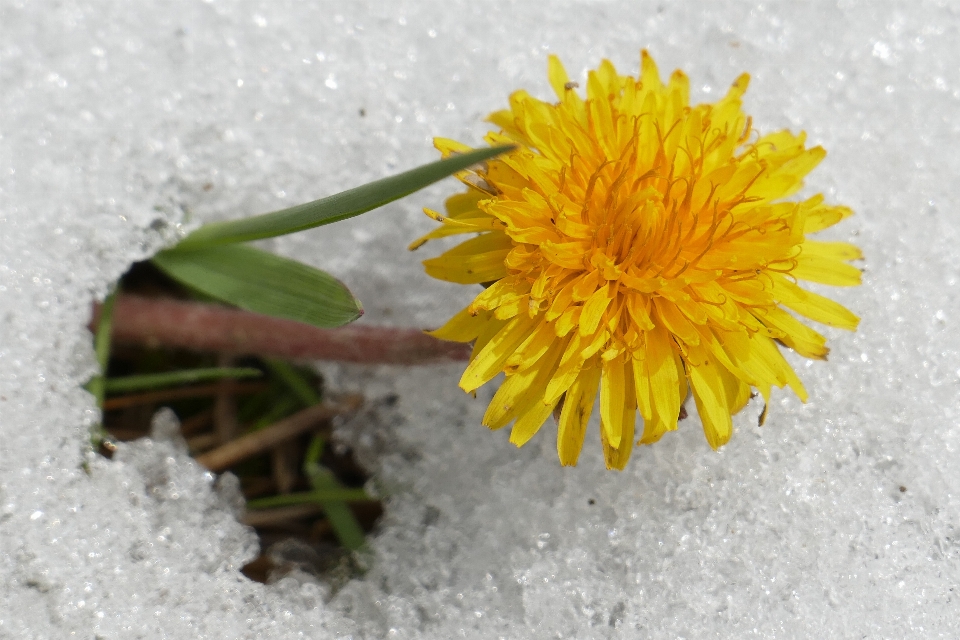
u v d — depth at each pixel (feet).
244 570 0.82
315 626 0.80
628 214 0.77
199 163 0.84
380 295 0.84
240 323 0.83
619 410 0.77
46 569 0.79
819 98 0.86
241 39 0.85
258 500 0.83
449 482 0.82
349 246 0.84
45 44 0.84
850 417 0.81
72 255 0.82
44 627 0.78
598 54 0.86
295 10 0.86
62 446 0.80
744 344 0.77
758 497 0.81
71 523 0.79
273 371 0.85
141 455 0.81
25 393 0.80
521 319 0.77
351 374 0.84
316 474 0.83
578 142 0.78
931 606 0.80
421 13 0.86
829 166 0.84
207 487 0.81
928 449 0.81
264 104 0.85
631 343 0.77
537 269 0.77
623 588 0.80
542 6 0.87
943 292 0.83
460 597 0.80
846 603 0.80
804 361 0.82
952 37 0.86
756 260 0.77
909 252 0.83
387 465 0.83
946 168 0.85
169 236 0.83
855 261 0.83
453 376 0.83
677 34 0.87
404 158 0.85
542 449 0.82
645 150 0.78
